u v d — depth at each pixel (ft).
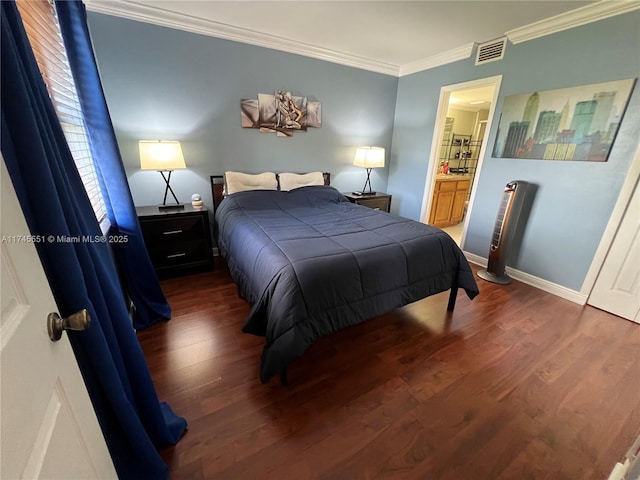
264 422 4.36
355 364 5.64
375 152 11.92
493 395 4.98
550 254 8.76
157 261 8.71
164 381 5.06
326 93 11.49
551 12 7.39
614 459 3.97
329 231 6.79
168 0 7.43
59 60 5.00
